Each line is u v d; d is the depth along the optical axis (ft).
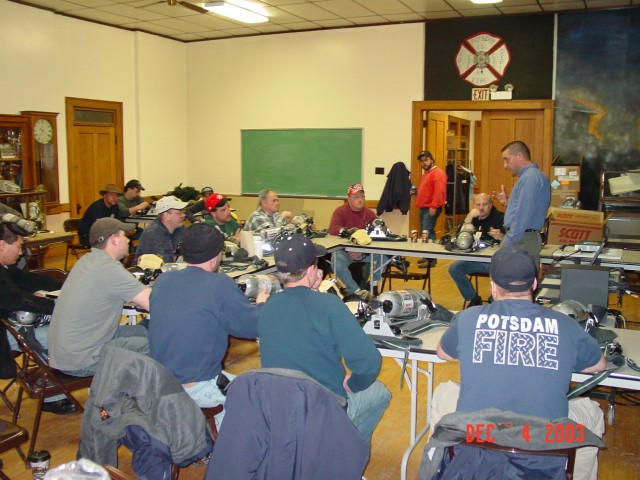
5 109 24.26
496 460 5.80
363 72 28.94
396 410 11.59
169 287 7.92
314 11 25.91
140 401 6.75
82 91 27.66
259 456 5.88
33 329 9.88
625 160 25.07
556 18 25.32
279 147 31.37
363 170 29.53
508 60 26.25
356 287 17.30
